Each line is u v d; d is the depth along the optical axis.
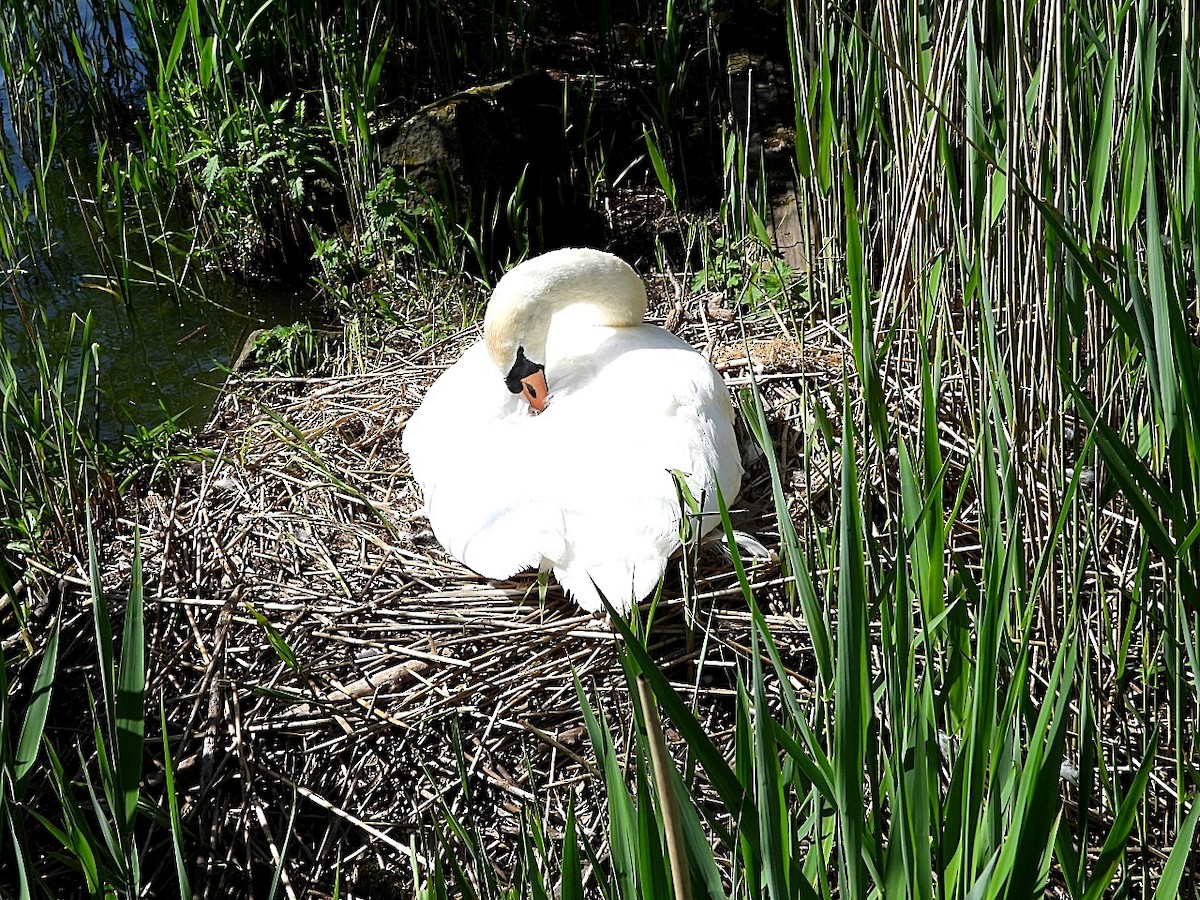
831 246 4.93
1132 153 2.52
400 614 4.15
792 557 2.31
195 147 6.71
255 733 3.90
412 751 3.83
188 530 4.67
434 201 6.32
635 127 7.31
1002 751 2.10
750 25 7.58
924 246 3.88
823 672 2.36
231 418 5.50
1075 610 2.35
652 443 3.73
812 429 4.03
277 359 5.95
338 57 6.77
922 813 1.97
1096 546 2.98
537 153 6.83
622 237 6.80
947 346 4.01
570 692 3.86
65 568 4.59
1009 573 2.16
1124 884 2.19
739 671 1.99
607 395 3.88
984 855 2.10
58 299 6.59
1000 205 2.76
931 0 3.59
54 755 2.47
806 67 4.57
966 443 4.11
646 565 3.56
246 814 3.69
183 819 3.70
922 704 2.03
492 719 3.80
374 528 4.63
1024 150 3.03
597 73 7.71
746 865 1.95
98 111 7.74
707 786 3.52
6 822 3.60
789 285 5.53
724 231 5.80
